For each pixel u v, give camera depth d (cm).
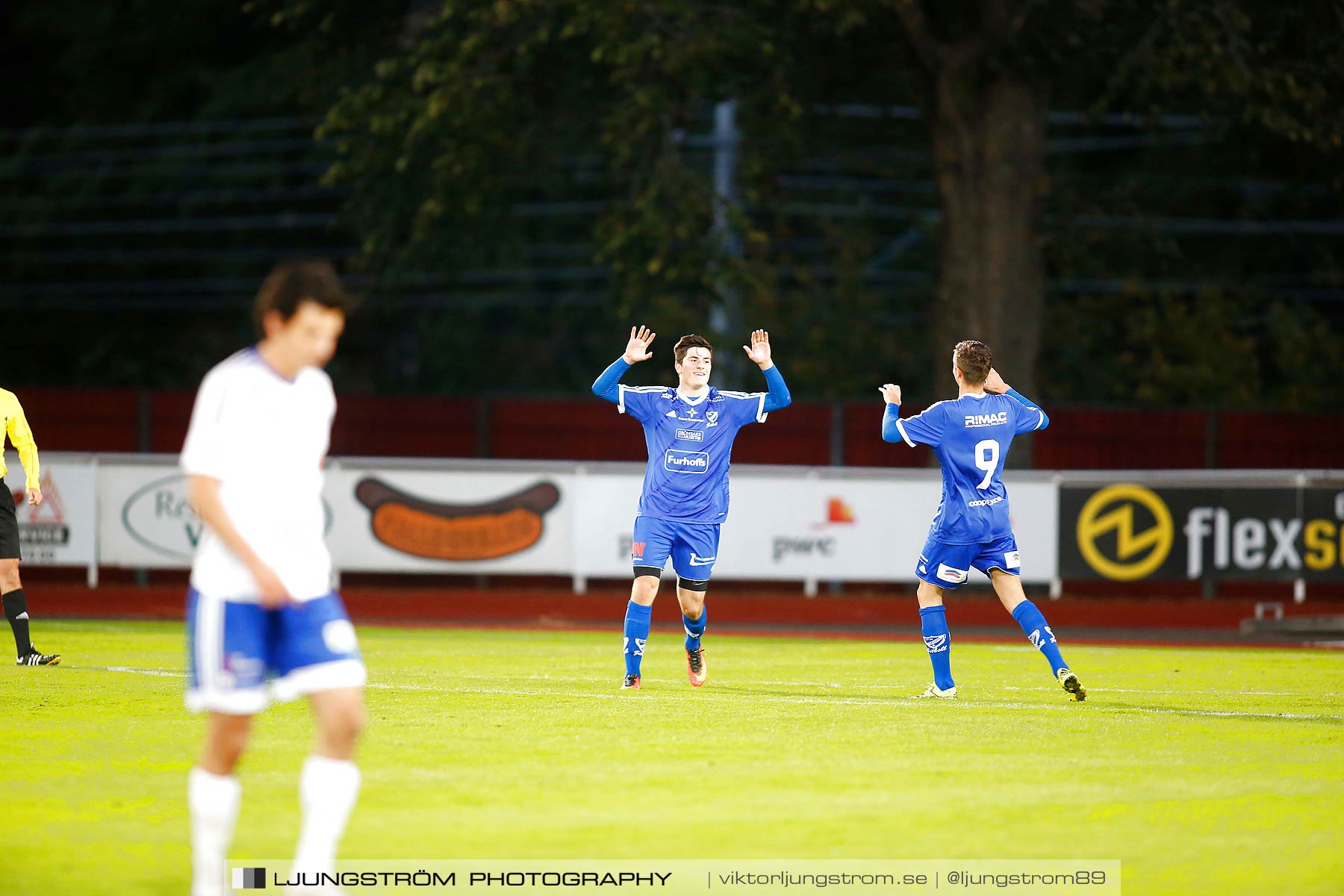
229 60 12650
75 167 12238
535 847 1786
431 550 6362
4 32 12669
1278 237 11200
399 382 13775
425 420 7888
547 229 12950
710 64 6688
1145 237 8925
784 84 7006
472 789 2091
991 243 7050
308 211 12488
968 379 3120
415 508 6356
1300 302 10900
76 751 2380
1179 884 1658
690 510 3278
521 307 13525
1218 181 10744
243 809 1956
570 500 6366
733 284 7131
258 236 12706
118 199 12088
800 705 3016
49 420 7750
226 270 12700
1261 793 2120
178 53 12469
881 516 6322
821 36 7238
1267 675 3816
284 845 1780
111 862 1709
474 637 4947
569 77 7694
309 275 1536
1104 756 2409
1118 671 3888
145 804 1995
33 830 1850
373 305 12950
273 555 1552
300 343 1544
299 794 2041
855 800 2048
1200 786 2162
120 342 12756
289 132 12069
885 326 11381
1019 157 7044
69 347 12925
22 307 12475
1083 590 6506
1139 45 6500
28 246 12262
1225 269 11106
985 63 6900
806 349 10494
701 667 3397
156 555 6259
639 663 3306
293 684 1553
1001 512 3133
